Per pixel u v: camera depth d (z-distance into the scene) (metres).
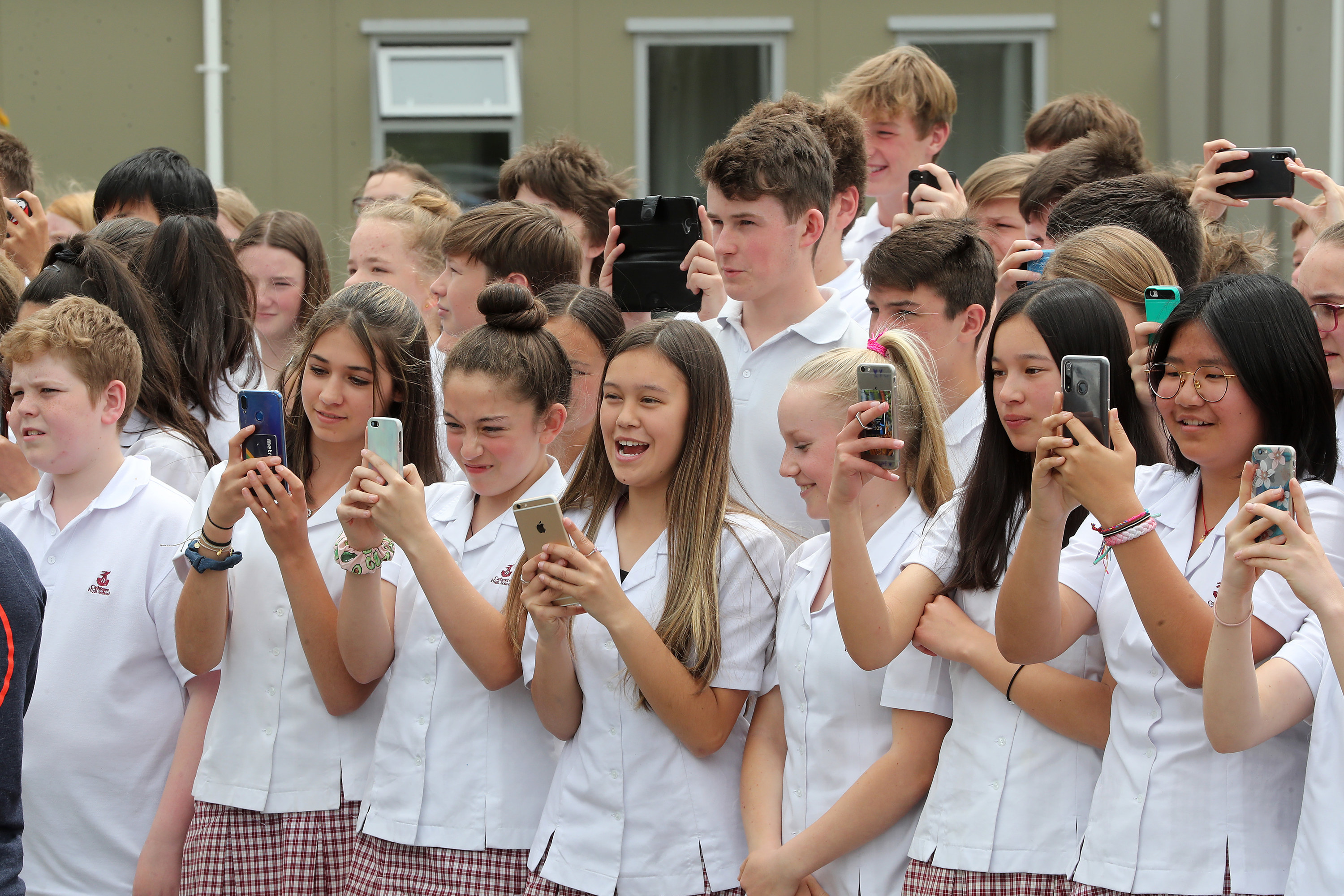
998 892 8.01
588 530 9.54
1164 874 7.33
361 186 22.11
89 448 10.52
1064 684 8.11
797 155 11.37
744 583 9.10
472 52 22.00
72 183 20.77
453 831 9.18
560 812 8.93
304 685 9.90
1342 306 9.18
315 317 10.26
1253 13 19.05
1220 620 6.86
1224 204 12.36
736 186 11.31
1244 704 6.87
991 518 8.47
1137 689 7.64
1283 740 7.46
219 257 12.57
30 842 10.15
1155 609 7.23
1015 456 8.47
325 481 10.49
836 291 12.96
